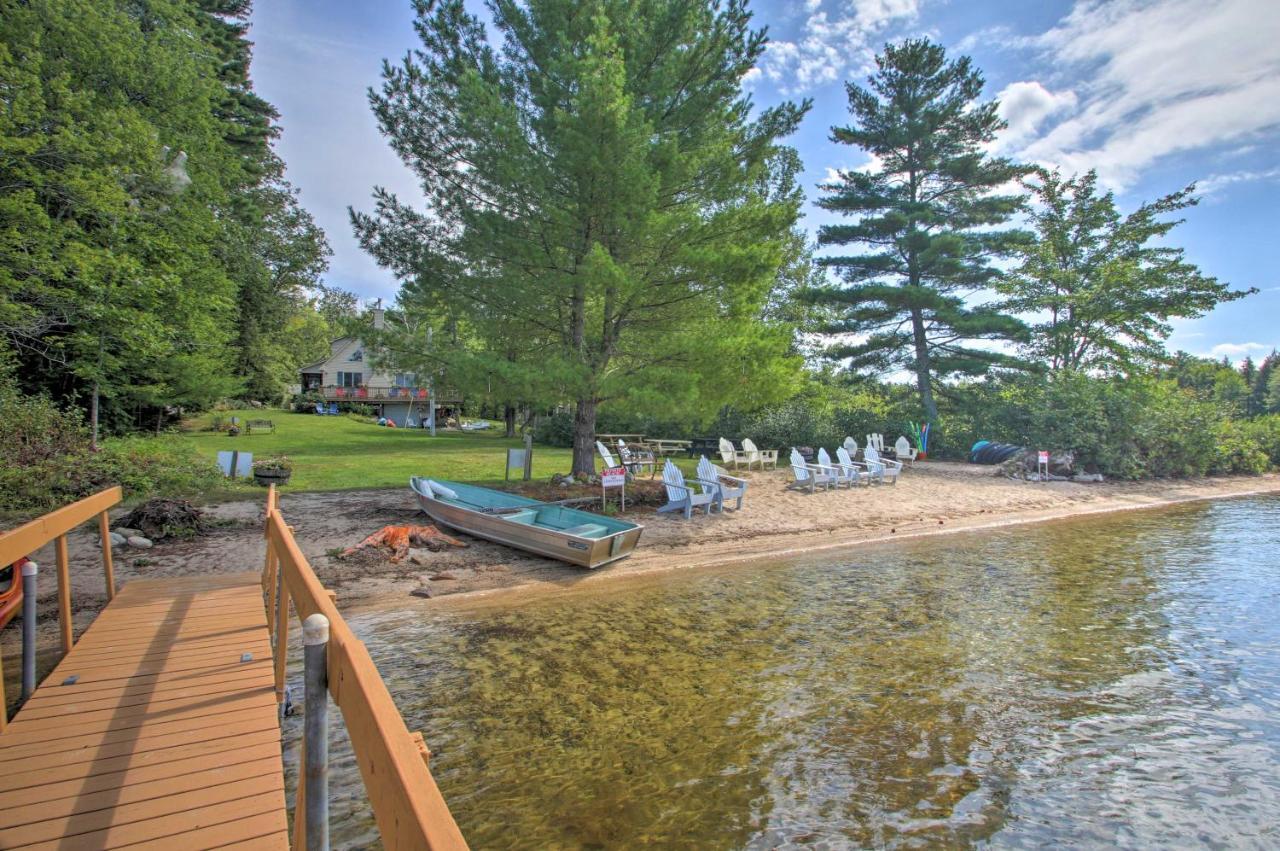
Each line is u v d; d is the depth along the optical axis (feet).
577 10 39.37
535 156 37.14
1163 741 14.33
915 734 14.47
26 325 40.81
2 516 29.35
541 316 42.22
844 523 39.04
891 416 84.74
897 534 37.22
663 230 37.70
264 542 27.96
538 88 39.88
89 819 8.12
